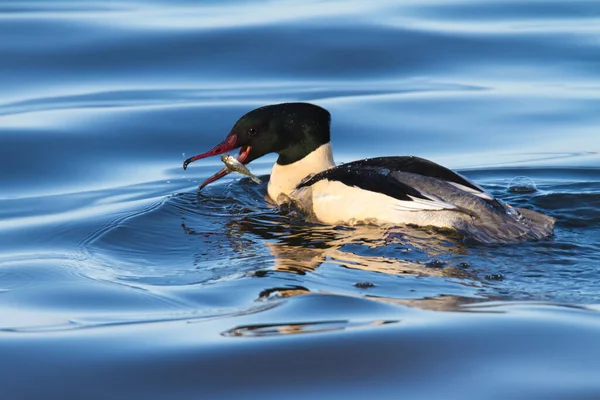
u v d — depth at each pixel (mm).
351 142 17328
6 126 17609
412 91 19672
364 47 21734
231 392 8180
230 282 10656
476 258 11070
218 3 24938
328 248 11641
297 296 10055
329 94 19547
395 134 17641
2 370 8680
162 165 16328
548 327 9094
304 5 24625
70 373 8594
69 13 23906
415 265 10914
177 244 12211
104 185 15398
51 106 18703
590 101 18844
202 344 8992
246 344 8938
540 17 23766
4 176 15750
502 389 8039
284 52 21453
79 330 9523
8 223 13602
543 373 8273
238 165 13914
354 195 12570
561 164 15883
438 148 17031
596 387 8031
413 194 12172
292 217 13141
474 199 11961
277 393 8125
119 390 8297
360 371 8398
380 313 9516
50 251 12266
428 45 21906
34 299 10523
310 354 8695
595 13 24016
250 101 19109
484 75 20406
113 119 18109
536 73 20422
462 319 9312
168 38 22062
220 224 12977
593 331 9008
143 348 8992
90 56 21188
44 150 16719
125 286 10797
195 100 19125
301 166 14219
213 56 21266
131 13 23969
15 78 20078
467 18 23719
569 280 10430
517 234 11633
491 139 17344
